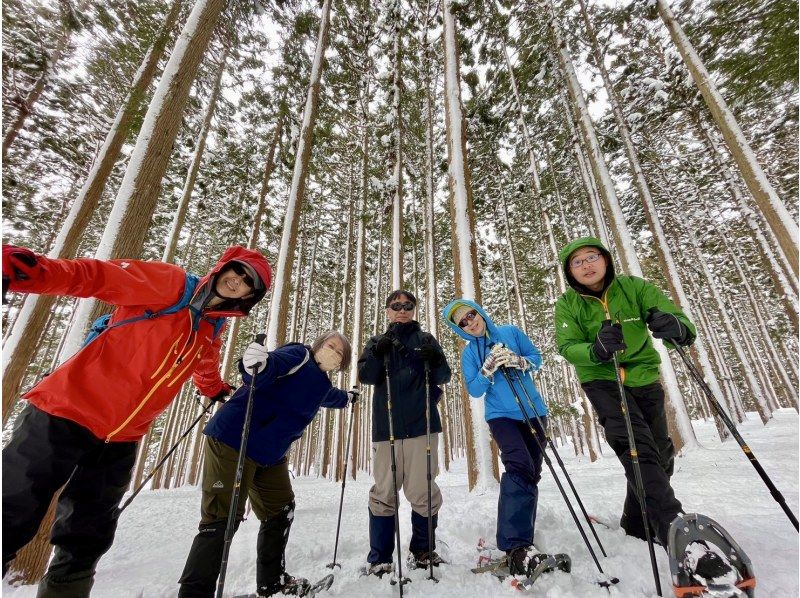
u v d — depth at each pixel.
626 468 2.12
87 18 5.35
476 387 2.50
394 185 10.38
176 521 5.48
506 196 16.95
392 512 2.39
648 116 11.38
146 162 4.08
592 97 12.48
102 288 1.53
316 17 9.23
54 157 7.58
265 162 13.37
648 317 2.09
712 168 14.26
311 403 2.28
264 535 2.19
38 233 9.91
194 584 1.75
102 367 1.58
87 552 1.67
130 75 6.23
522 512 2.04
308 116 8.15
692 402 26.34
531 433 2.43
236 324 13.34
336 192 18.73
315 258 19.41
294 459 26.53
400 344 2.65
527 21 11.82
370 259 21.02
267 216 13.43
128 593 2.27
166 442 15.95
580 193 15.72
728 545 1.43
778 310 22.00
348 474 13.48
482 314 2.66
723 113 6.28
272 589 2.10
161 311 1.69
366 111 13.16
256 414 2.09
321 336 2.41
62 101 6.80
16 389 4.30
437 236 19.03
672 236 17.14
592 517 2.78
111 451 1.71
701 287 20.30
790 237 5.46
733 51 7.05
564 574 1.83
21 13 5.51
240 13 7.97
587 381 2.41
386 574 2.21
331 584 2.19
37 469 1.42
